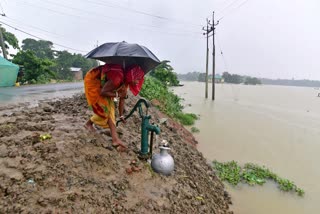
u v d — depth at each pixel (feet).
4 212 8.04
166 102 53.83
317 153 33.68
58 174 10.41
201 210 13.28
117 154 13.76
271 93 208.95
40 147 11.93
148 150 16.29
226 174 24.44
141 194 11.57
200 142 36.91
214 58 97.66
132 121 23.38
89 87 13.42
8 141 12.50
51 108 23.90
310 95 210.79
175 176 15.11
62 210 8.76
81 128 15.87
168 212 11.27
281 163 29.35
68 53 178.81
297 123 59.11
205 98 105.91
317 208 19.45
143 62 13.85
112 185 11.16
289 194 21.65
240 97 136.67
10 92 47.03
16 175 9.78
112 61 12.99
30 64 84.43
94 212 9.26
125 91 13.97
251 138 40.60
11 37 92.22
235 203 19.30
